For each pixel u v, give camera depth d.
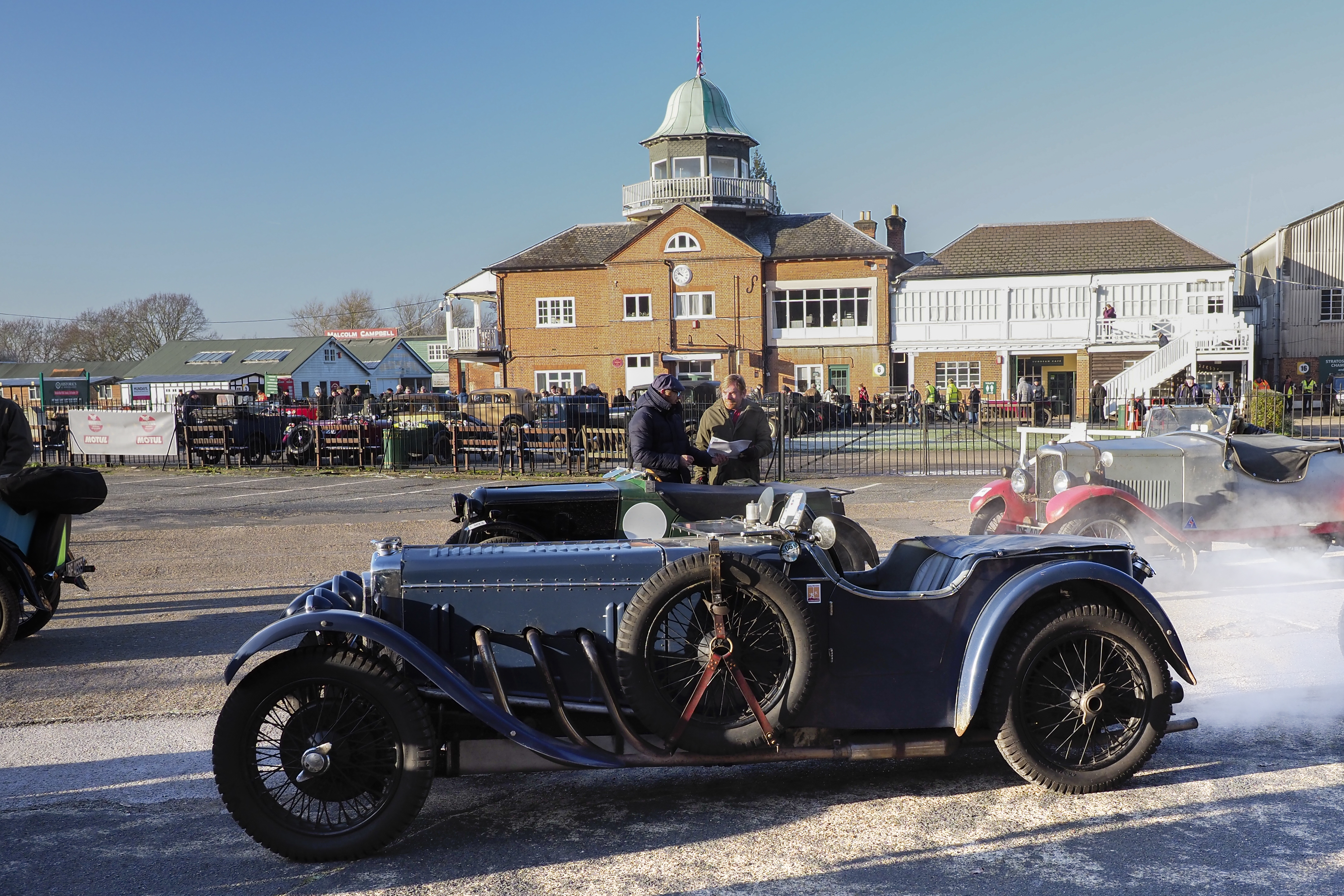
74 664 6.76
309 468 23.41
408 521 13.70
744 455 8.34
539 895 3.50
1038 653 4.25
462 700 3.82
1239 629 7.08
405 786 3.82
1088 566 4.27
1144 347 40.84
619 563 4.23
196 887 3.61
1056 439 11.12
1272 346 47.00
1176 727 4.44
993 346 42.38
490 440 22.45
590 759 3.95
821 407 32.62
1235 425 9.52
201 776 4.73
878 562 6.80
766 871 3.65
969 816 4.13
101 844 4.00
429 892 3.54
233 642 7.28
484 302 58.91
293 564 10.52
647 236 43.72
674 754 4.06
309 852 3.78
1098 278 41.47
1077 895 3.42
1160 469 8.67
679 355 43.72
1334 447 8.99
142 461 24.81
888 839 3.91
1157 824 3.99
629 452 7.78
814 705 4.24
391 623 4.16
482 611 4.18
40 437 25.64
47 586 7.17
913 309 43.03
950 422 26.80
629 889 3.53
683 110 47.31
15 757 5.01
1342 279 45.53
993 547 4.49
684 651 4.18
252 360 65.56
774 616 4.12
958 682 4.29
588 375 44.94
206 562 10.73
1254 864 3.62
